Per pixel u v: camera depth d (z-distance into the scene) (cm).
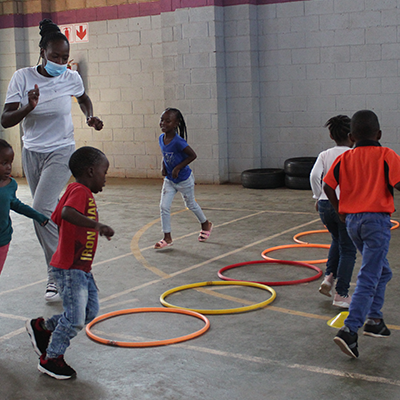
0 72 1325
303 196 930
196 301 430
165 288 466
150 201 919
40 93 427
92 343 349
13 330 377
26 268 538
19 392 289
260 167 1128
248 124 1102
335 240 412
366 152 330
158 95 1199
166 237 602
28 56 1318
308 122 1074
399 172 313
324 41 1038
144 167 1239
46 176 433
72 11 1256
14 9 1291
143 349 337
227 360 318
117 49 1222
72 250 297
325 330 360
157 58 1187
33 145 438
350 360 312
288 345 337
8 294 457
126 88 1227
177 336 359
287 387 283
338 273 396
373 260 318
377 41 998
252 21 1074
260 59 1092
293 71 1070
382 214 321
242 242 620
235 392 279
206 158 1113
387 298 414
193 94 1102
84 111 483
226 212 805
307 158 1054
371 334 335
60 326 297
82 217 285
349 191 332
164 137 593
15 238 673
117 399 278
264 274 498
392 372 296
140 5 1184
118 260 557
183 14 1088
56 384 296
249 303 421
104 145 1273
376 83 1009
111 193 1027
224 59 1097
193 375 300
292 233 657
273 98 1096
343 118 407
